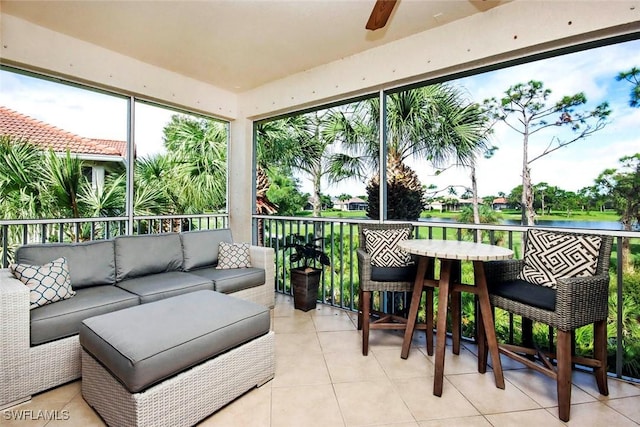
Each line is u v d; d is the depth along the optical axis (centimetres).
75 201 326
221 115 413
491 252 190
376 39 289
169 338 155
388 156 333
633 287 221
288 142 425
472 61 254
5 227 280
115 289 241
